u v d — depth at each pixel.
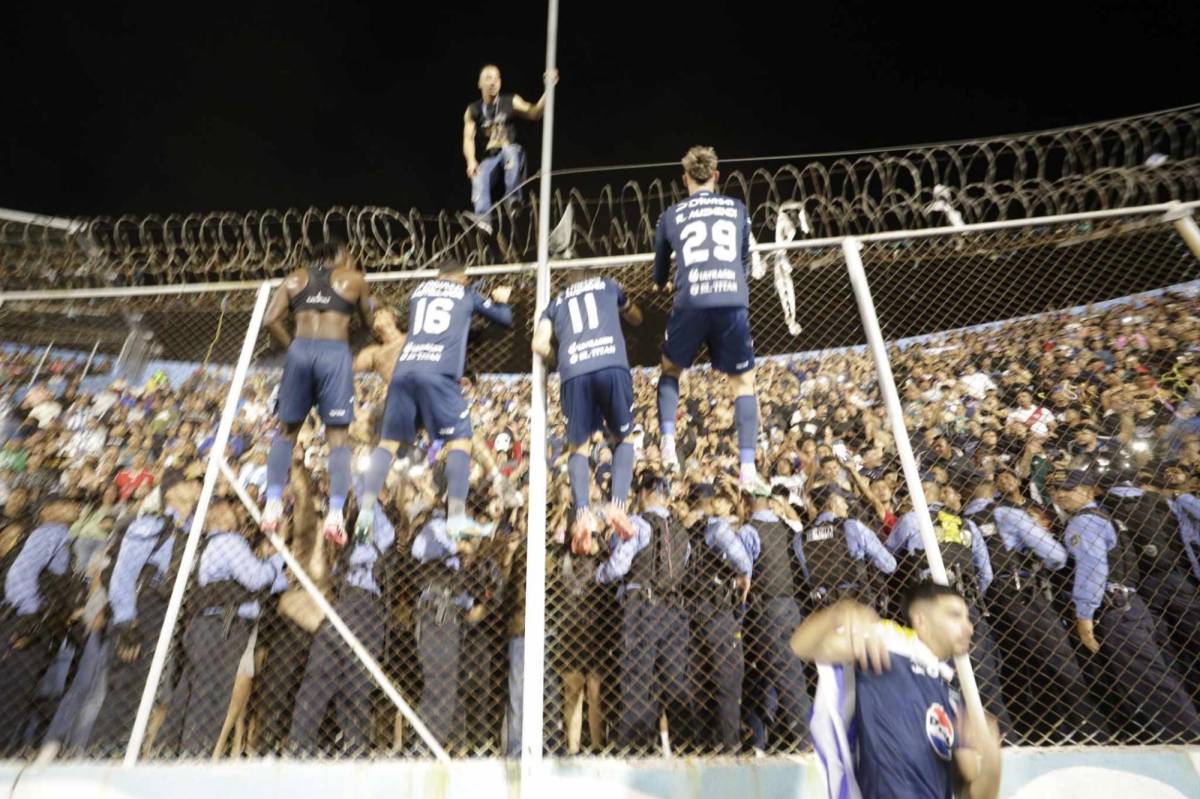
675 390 4.57
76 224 5.70
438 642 4.28
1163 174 4.75
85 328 6.57
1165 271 6.52
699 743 3.95
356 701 4.20
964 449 5.64
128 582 4.66
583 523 4.07
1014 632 4.38
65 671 4.57
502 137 7.27
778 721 3.94
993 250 5.13
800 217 5.53
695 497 5.24
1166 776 3.36
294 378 4.64
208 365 6.13
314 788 3.62
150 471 5.43
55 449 5.75
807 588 4.57
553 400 5.85
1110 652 4.18
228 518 4.71
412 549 4.68
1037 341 6.38
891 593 4.46
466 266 5.06
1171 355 5.86
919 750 2.52
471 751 4.05
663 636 4.16
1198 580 4.50
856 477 5.09
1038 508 5.10
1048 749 3.52
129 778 3.70
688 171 4.78
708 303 4.14
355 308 5.06
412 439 4.63
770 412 6.06
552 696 4.09
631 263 5.07
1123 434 5.28
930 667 2.74
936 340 6.49
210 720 4.12
